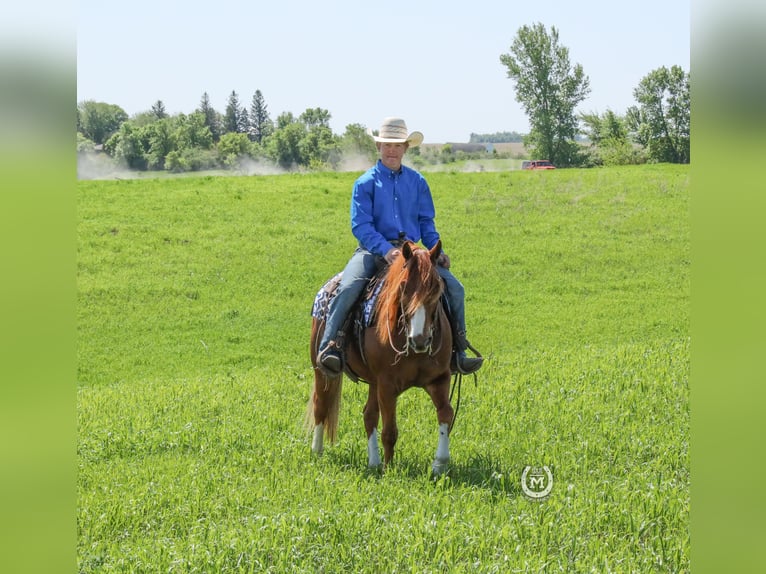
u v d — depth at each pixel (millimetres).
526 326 20516
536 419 10227
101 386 16656
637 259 26375
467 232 29250
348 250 27641
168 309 22766
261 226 29750
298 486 7758
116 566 6047
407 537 6234
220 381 14641
